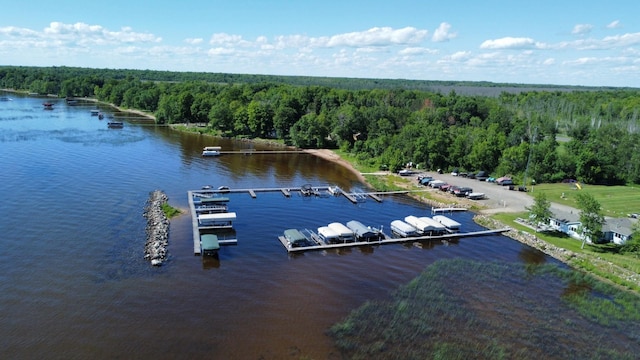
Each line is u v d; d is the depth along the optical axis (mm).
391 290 75500
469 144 171375
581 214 97750
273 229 102562
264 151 199625
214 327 62062
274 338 60031
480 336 61812
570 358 57812
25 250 81750
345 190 141625
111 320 62250
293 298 71312
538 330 64250
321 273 81312
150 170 149375
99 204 109062
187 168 157125
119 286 71500
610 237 100500
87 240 87625
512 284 79438
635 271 85062
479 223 114125
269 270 81250
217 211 110312
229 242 92125
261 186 140375
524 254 94938
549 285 79688
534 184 153625
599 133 173750
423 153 171750
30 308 63844
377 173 164500
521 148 161500
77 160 154625
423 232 102562
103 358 54438
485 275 82688
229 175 152000
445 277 81062
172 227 98750
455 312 68188
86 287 70500
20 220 95625
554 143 176500
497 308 70250
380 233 100938
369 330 62375
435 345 59156
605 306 72500
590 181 157500
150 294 69812
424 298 72500
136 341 58031
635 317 69562
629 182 157875
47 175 132375
